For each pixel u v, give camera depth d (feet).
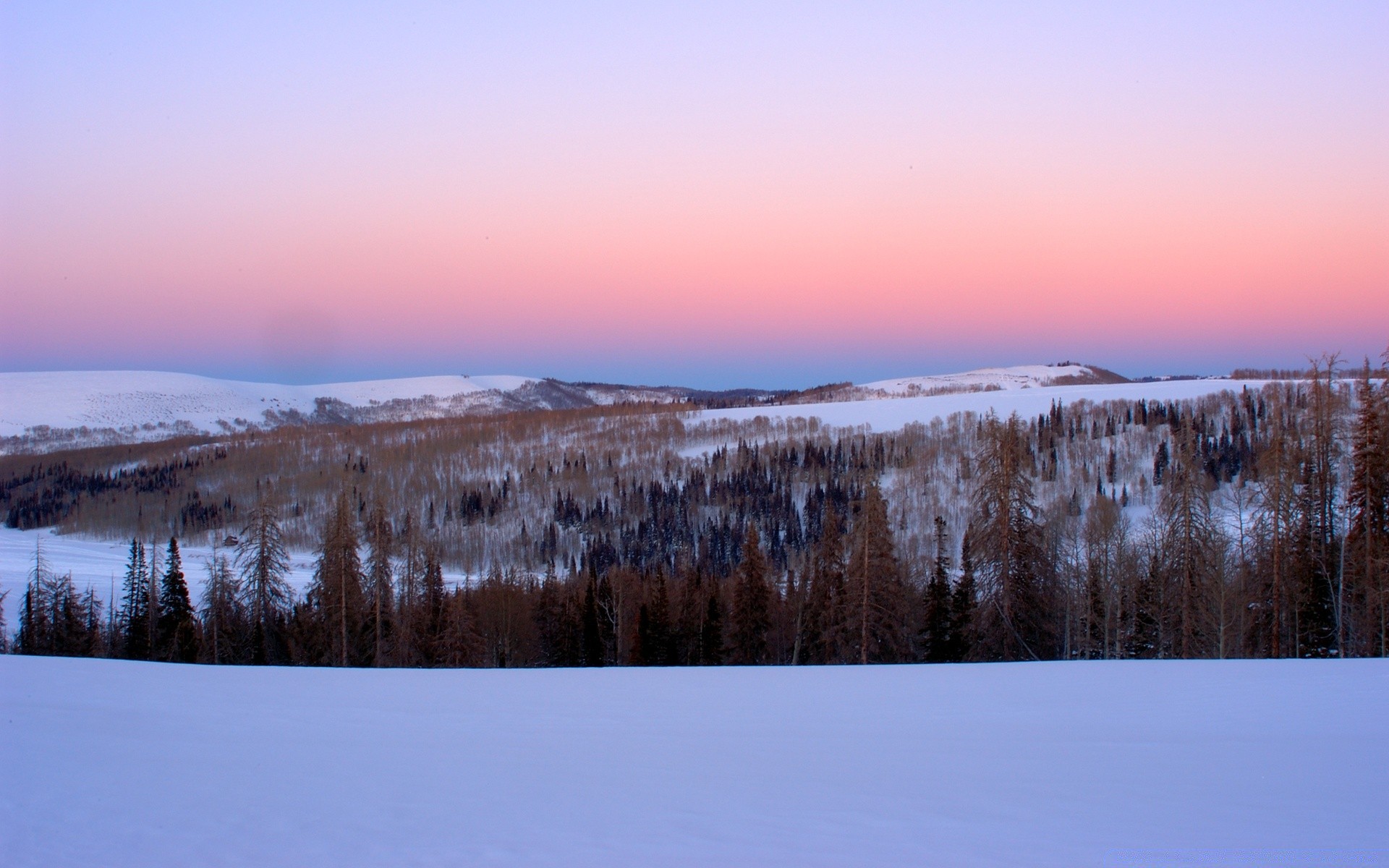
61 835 23.57
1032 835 23.91
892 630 106.42
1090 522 145.18
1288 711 42.29
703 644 145.28
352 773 30.45
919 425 520.42
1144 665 59.21
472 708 43.62
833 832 24.20
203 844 23.04
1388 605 92.79
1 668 52.49
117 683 47.98
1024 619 98.58
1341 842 23.30
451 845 23.08
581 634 146.61
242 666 58.39
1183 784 29.27
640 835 23.94
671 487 436.35
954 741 36.32
